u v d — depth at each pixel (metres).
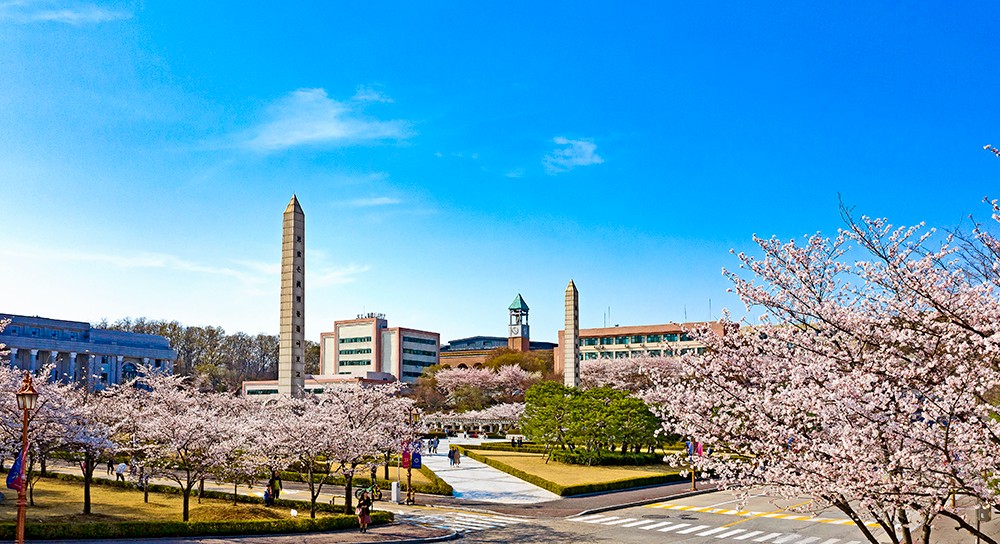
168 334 178.62
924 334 16.34
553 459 74.75
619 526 41.38
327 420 43.78
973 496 16.19
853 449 15.82
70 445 36.75
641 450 87.50
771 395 18.92
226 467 42.00
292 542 34.66
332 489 55.69
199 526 35.34
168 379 69.50
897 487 15.24
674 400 21.75
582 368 127.69
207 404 74.81
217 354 185.38
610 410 71.75
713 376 20.70
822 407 17.05
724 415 19.80
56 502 44.00
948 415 14.77
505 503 50.25
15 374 35.62
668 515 45.38
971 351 15.73
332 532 37.97
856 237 16.36
